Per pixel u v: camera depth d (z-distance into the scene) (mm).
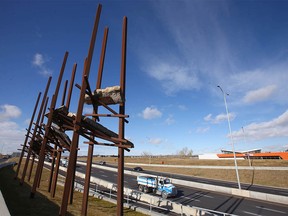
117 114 9336
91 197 17141
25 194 12516
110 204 14773
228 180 40906
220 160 64375
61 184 21938
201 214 12250
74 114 10102
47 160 62812
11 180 19312
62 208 6973
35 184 12000
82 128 8367
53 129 13945
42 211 8891
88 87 8109
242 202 19719
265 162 53344
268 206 18281
